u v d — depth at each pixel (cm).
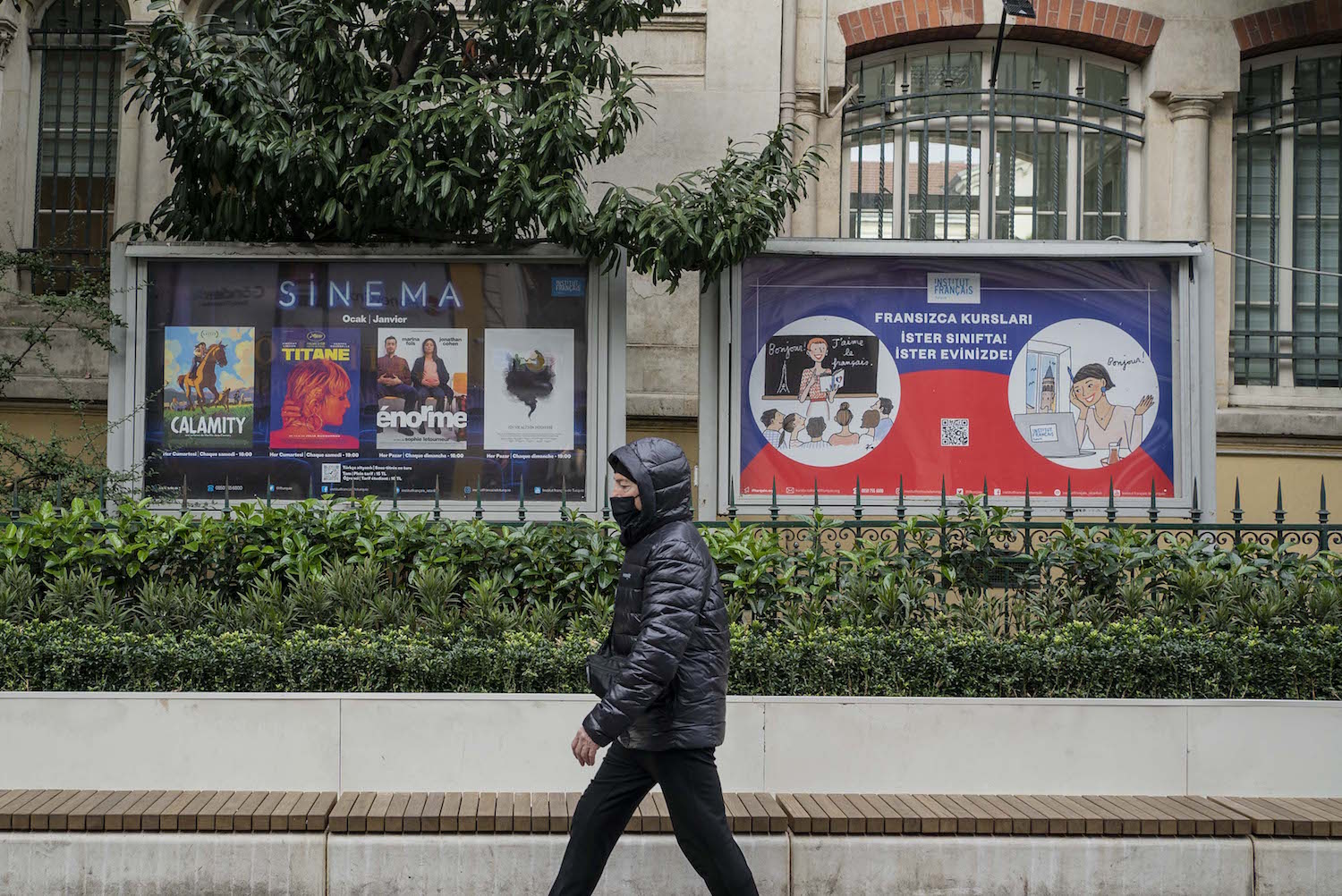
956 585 572
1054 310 683
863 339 681
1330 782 496
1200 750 496
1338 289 1023
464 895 450
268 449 672
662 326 963
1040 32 995
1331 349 1019
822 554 578
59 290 971
